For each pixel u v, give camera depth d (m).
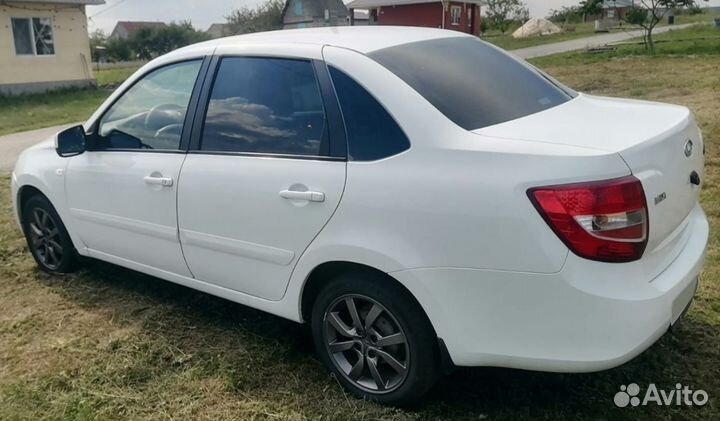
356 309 2.89
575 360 2.38
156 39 39.91
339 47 2.99
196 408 2.95
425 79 2.82
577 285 2.29
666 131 2.60
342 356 3.03
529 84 3.19
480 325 2.51
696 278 2.73
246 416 2.88
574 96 3.35
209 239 3.32
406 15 38.38
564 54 23.38
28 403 3.04
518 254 2.35
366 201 2.66
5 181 7.59
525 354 2.46
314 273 2.96
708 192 5.38
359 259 2.71
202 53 3.48
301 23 37.41
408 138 2.63
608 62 18.83
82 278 4.50
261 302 3.24
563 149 2.36
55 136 4.27
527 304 2.39
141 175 3.59
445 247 2.49
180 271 3.60
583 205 2.26
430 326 2.68
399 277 2.62
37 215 4.56
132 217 3.72
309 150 2.92
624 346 2.32
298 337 3.54
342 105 2.84
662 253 2.58
